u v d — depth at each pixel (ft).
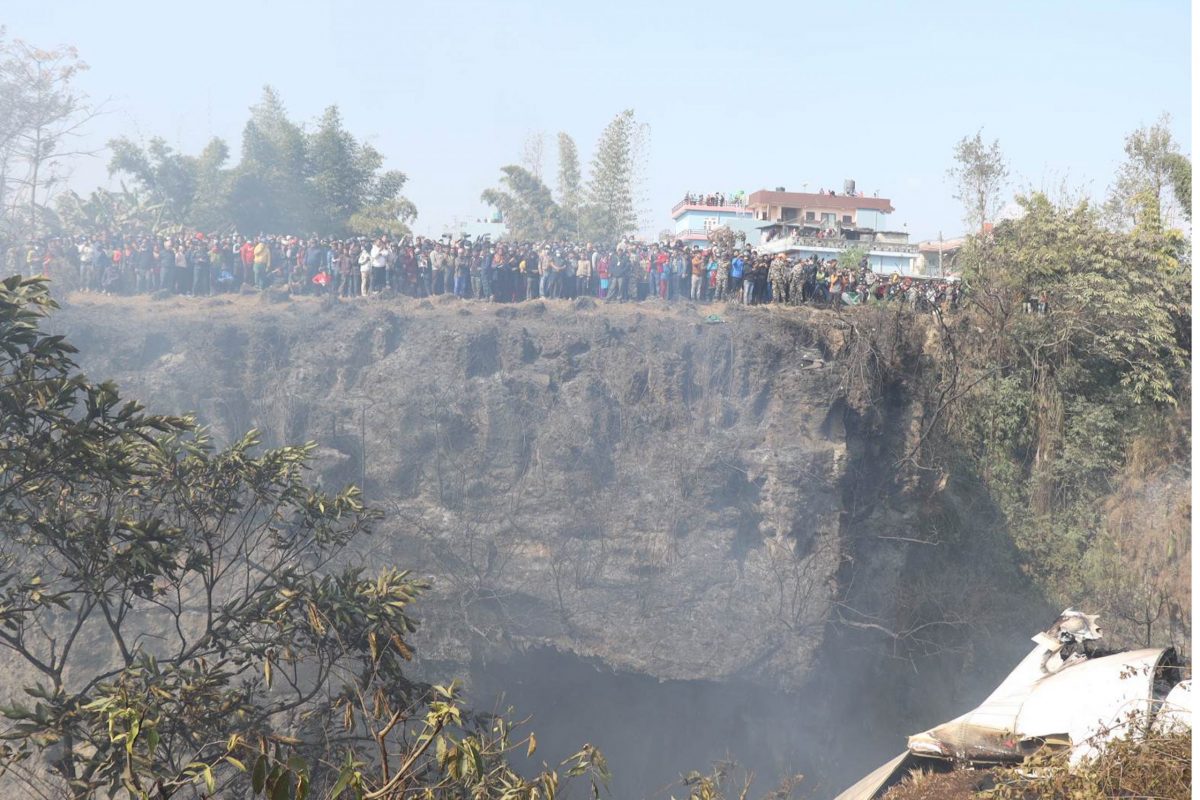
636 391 100.53
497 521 94.73
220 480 60.18
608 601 93.40
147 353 95.81
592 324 103.76
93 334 94.84
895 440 108.88
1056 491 114.83
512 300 113.50
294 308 103.60
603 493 97.09
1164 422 117.91
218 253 111.24
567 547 94.43
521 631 91.04
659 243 119.75
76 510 55.31
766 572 95.96
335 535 63.41
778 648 93.15
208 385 95.50
